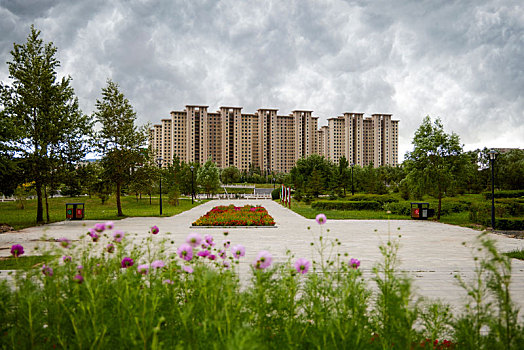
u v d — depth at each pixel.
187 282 2.88
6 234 12.04
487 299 4.12
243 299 2.46
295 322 2.52
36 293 2.52
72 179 16.83
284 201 32.94
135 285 2.60
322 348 2.20
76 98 17.31
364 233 12.37
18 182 15.75
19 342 2.25
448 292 5.11
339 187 43.88
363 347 2.28
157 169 21.45
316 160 55.12
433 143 16.78
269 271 2.71
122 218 19.11
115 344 2.27
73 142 16.98
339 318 2.31
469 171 17.00
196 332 2.16
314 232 12.60
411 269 6.70
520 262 7.38
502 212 15.98
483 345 2.29
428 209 17.30
